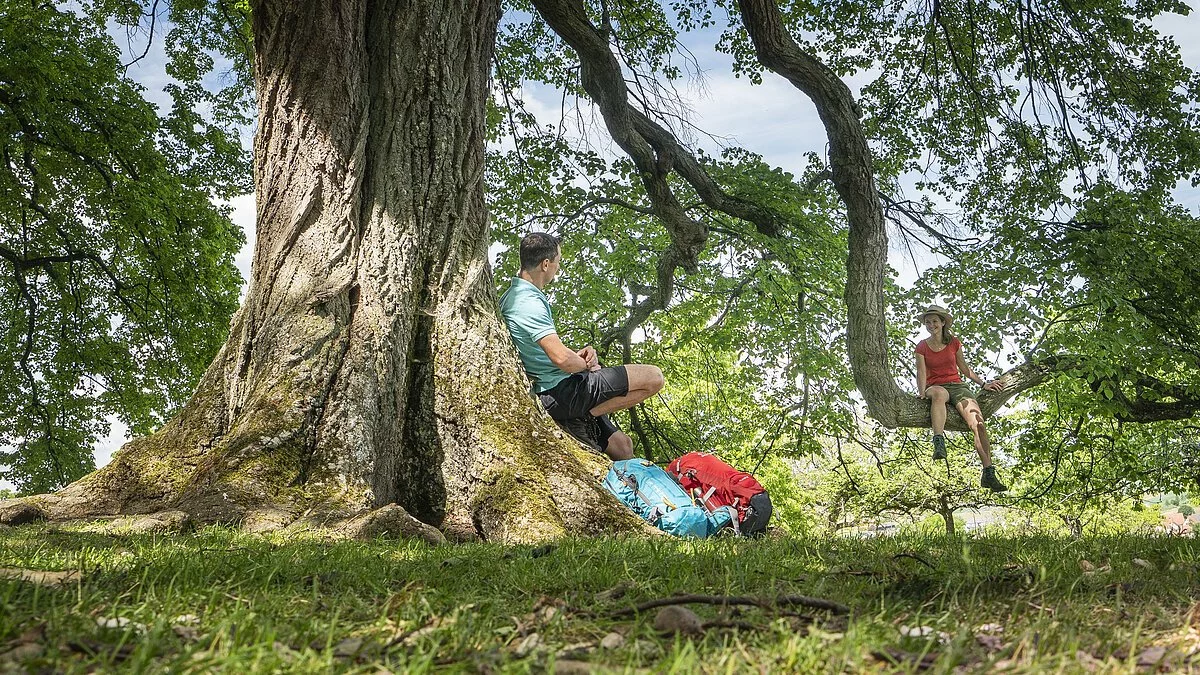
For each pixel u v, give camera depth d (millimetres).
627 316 17766
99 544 3395
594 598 2160
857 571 2602
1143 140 14727
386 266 5977
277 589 2219
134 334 19516
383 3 6699
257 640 1547
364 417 5414
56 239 17859
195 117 18266
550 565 2762
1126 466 18562
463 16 6797
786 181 15102
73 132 16422
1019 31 14656
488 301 6242
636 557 2979
